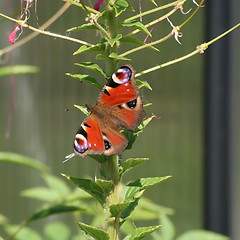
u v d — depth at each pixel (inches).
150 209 230.8
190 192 410.3
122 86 147.3
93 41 401.1
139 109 145.9
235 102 355.3
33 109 445.4
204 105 362.6
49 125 442.0
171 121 410.0
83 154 141.2
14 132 452.1
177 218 413.7
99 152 141.3
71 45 414.3
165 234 225.0
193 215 410.6
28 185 461.4
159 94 408.2
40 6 399.5
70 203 220.5
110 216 148.5
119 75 145.9
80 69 415.2
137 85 150.3
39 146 447.2
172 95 406.3
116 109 147.6
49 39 415.8
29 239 224.5
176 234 413.4
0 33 408.5
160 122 411.5
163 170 414.6
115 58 141.3
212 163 360.2
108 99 148.6
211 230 362.3
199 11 378.0
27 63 419.5
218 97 355.9
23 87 445.7
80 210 200.8
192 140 407.2
